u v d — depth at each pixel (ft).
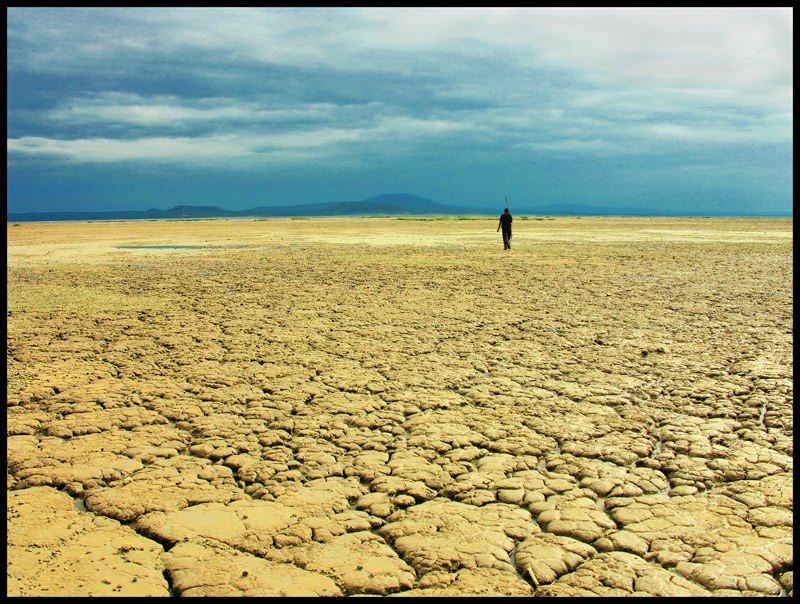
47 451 15.90
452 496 13.62
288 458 15.55
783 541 11.59
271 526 12.33
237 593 10.16
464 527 12.29
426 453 15.79
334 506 13.16
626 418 18.06
